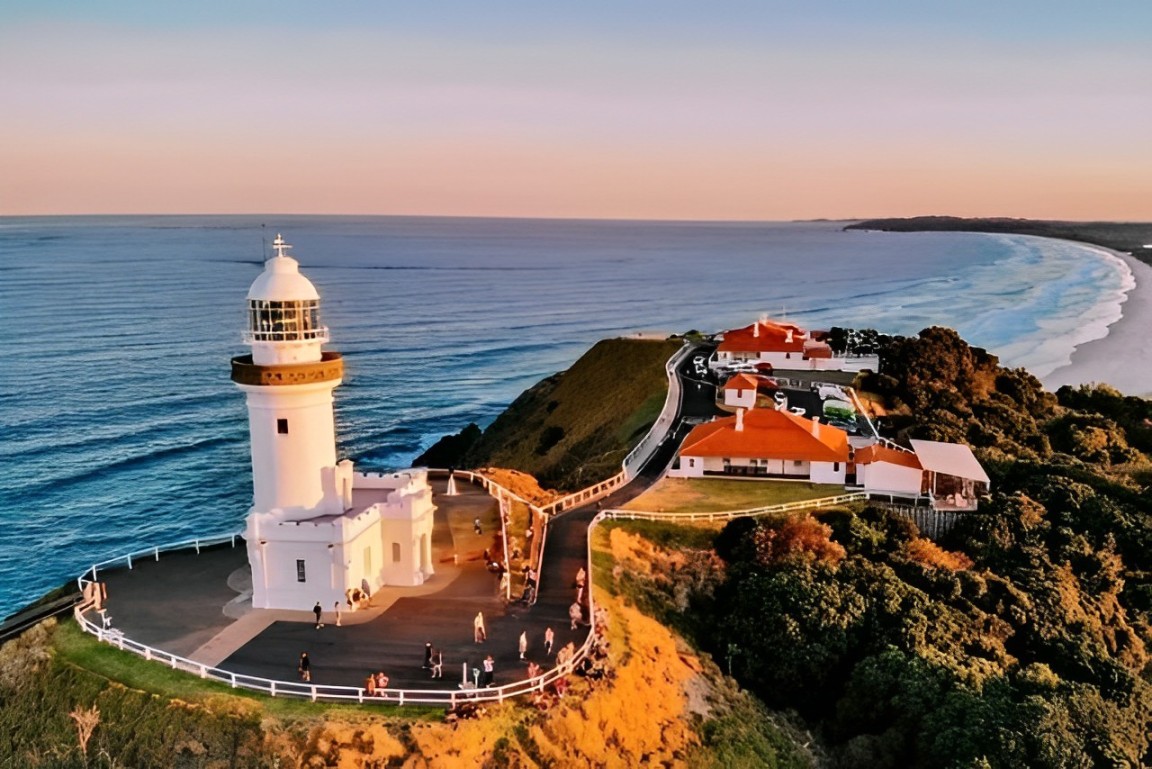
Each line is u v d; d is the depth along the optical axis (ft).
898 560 162.30
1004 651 142.72
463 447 346.74
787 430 206.59
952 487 191.21
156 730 102.06
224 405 402.31
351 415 407.64
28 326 590.14
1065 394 317.63
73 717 101.50
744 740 122.42
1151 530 183.32
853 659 138.10
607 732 110.73
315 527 131.34
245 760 97.66
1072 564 175.01
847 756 124.57
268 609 133.59
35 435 351.67
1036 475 206.28
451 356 565.12
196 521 273.54
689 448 206.39
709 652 142.10
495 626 127.95
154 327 597.11
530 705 107.65
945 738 117.80
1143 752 130.93
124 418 377.71
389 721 101.76
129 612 132.67
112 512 278.87
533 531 164.86
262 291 128.47
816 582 147.02
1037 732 118.32
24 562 243.81
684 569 157.79
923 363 282.97
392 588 141.90
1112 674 139.74
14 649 122.11
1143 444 271.28
